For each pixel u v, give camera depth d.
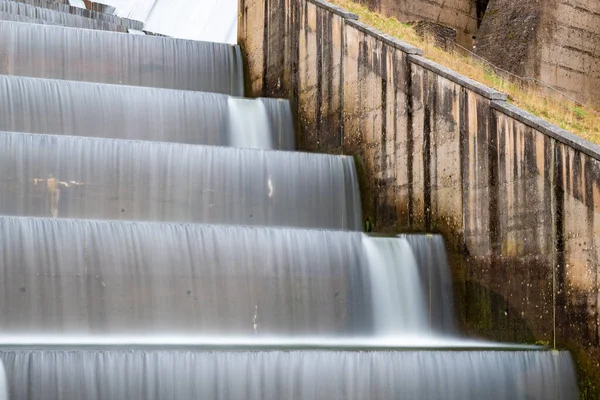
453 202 25.27
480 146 24.45
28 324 20.31
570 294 21.67
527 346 22.33
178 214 25.36
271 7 34.00
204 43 34.66
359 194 28.59
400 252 24.44
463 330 24.70
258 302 22.31
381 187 27.86
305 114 31.55
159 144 25.41
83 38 32.09
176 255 21.61
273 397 17.66
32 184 23.95
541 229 22.55
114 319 20.91
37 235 20.61
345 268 23.47
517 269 23.23
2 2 36.56
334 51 30.28
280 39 33.34
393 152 27.50
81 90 27.88
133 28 44.59
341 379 18.23
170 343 20.75
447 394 19.23
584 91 33.06
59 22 38.38
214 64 34.69
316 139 30.97
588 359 21.11
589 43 33.38
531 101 27.17
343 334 23.20
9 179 23.75
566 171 21.88
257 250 22.47
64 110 27.53
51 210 24.03
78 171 24.42
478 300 24.36
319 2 31.17
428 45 30.02
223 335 21.86
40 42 31.41
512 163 23.44
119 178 24.80
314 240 23.23
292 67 32.53
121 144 24.97
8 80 27.03
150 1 59.38
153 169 25.19
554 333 22.09
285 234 22.91
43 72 31.28
